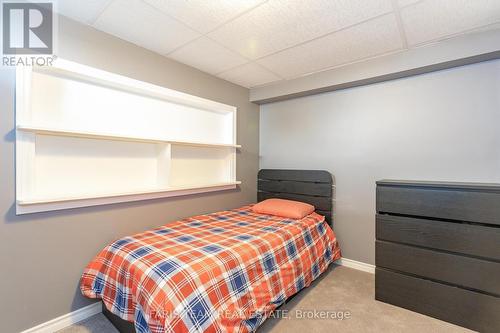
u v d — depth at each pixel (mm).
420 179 2316
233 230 2092
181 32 1929
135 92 2182
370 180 2609
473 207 1698
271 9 1633
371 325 1736
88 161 1900
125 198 2043
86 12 1675
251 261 1640
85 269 1784
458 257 1742
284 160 3311
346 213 2771
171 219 2422
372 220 2598
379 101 2543
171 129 2488
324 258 2443
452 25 1802
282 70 2695
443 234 1801
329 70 2672
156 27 1860
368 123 2619
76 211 1775
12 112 1509
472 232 1696
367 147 2625
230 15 1700
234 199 3154
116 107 2057
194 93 2613
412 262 1919
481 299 1662
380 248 2061
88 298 1836
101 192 1903
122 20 1766
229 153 3068
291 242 2059
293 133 3221
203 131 2822
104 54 1920
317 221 2564
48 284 1653
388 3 1563
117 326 1686
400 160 2424
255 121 3490
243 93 3271
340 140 2816
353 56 2342
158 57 2285
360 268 2662
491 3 1546
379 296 2051
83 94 1860
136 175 2215
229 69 2670
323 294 2143
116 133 1899
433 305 1828
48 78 1690
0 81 1467
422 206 1895
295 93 2975
